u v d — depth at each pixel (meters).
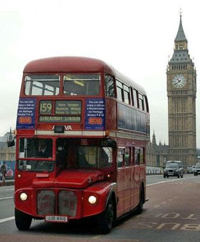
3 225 16.06
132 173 18.77
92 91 14.77
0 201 25.86
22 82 15.15
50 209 13.86
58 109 14.74
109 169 15.39
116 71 16.45
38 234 14.12
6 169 48.59
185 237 14.03
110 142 15.05
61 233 14.45
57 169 14.48
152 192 37.22
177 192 37.28
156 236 14.16
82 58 15.12
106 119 14.77
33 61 15.34
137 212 20.86
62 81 14.91
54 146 14.52
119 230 15.32
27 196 14.11
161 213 21.22
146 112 22.47
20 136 14.77
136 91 20.12
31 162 14.54
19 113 14.94
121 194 16.44
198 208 23.81
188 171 146.62
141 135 20.95
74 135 14.57
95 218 14.71
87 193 13.76
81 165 15.17
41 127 14.71
